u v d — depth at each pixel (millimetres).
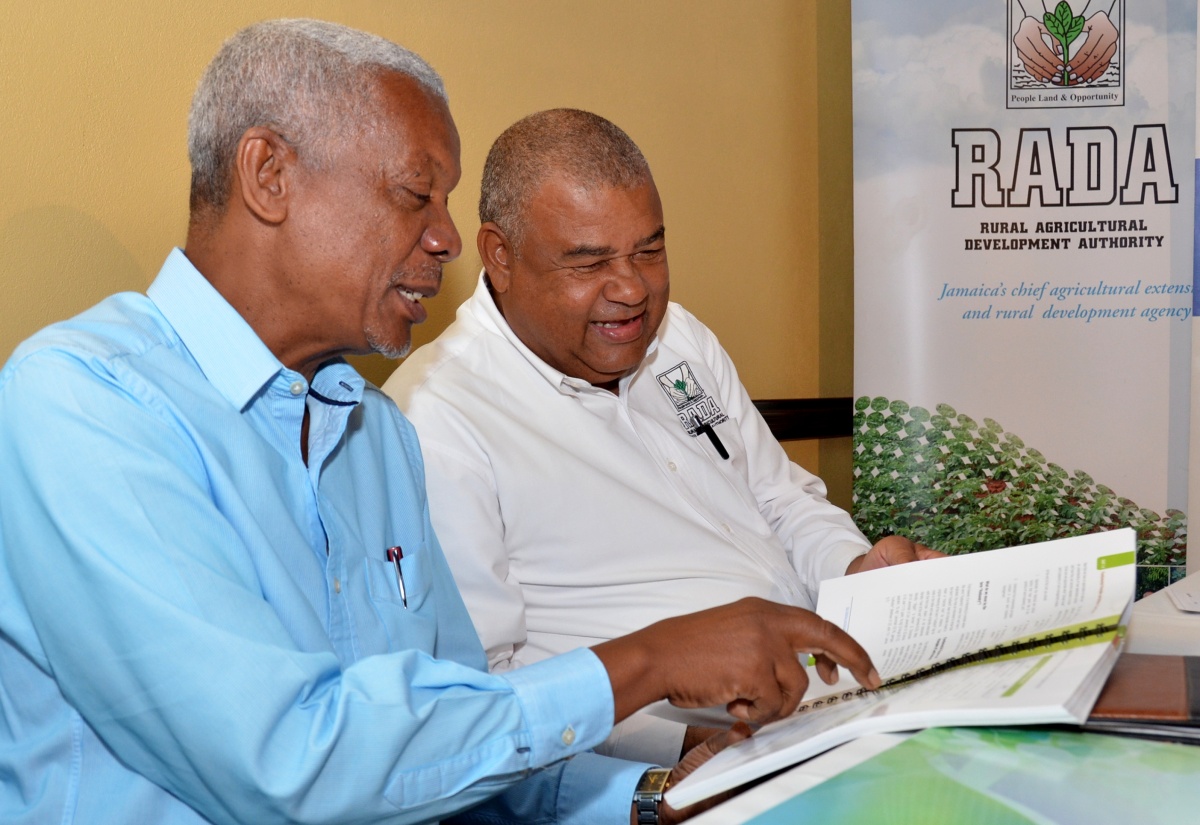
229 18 1896
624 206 1574
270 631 828
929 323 3037
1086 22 2945
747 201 3135
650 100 2814
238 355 981
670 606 1620
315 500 1052
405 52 1054
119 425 860
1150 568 3025
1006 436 3039
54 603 829
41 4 1626
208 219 1004
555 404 1677
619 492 1638
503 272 1653
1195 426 2938
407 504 1231
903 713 801
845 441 3475
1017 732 798
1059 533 3053
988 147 2990
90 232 1703
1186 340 2967
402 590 1150
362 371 2156
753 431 2027
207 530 861
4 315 1595
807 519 1914
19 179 1606
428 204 1048
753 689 916
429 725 835
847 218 3436
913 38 2984
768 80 3168
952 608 1043
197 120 994
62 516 815
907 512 3088
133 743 845
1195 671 907
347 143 979
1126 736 788
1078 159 2975
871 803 684
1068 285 2996
